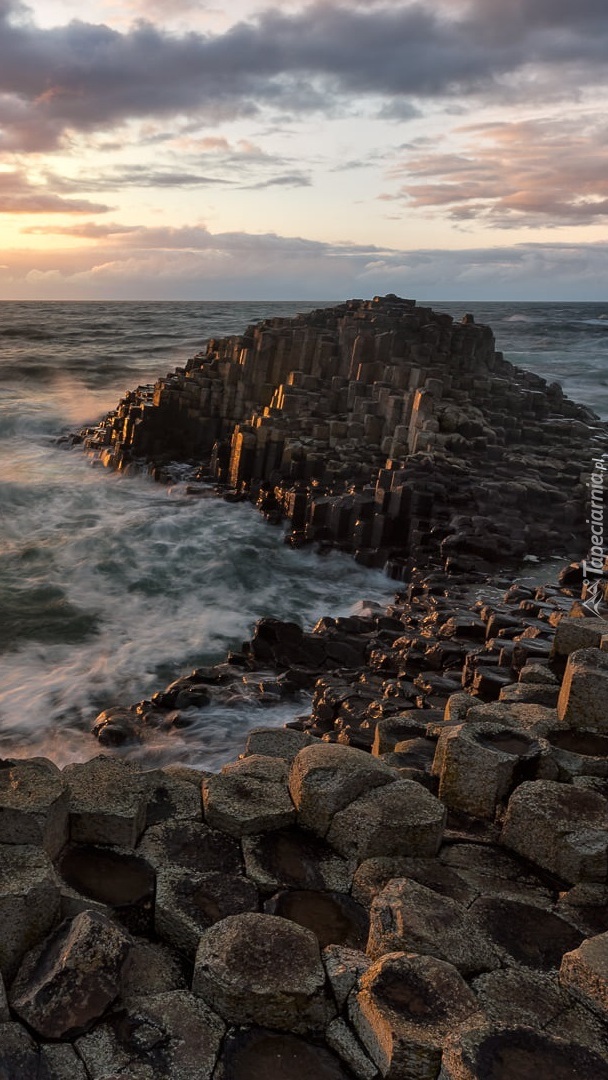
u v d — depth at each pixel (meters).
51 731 11.56
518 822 5.39
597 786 5.78
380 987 3.91
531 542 20.48
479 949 4.34
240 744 11.02
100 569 19.05
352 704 11.20
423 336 32.66
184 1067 3.69
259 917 4.44
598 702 6.42
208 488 25.92
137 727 11.52
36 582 18.05
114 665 14.00
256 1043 3.88
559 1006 4.05
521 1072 3.46
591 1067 3.51
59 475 28.53
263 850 5.28
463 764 5.85
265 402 31.00
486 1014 3.81
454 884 5.07
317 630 14.97
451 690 11.12
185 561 19.77
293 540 20.91
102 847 5.18
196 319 111.19
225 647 14.93
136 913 4.74
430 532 20.12
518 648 10.40
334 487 23.22
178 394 31.00
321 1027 3.98
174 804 5.76
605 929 4.74
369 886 4.98
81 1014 3.85
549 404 33.75
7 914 4.14
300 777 5.52
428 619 14.55
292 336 31.23
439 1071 3.59
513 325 98.00
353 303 40.03
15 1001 3.90
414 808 5.37
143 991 4.18
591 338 78.50
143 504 24.92
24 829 4.71
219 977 3.99
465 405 28.56
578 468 25.20
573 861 5.07
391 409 26.86
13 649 14.62
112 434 31.98
